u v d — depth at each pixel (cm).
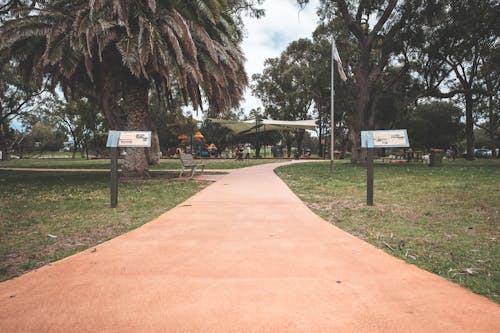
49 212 584
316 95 3231
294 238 399
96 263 312
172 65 1195
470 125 3369
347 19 2192
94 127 4403
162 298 236
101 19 1067
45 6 1168
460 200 655
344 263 309
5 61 1292
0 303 230
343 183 1036
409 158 3058
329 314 211
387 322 201
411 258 324
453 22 2141
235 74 1441
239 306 223
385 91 2480
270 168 1903
